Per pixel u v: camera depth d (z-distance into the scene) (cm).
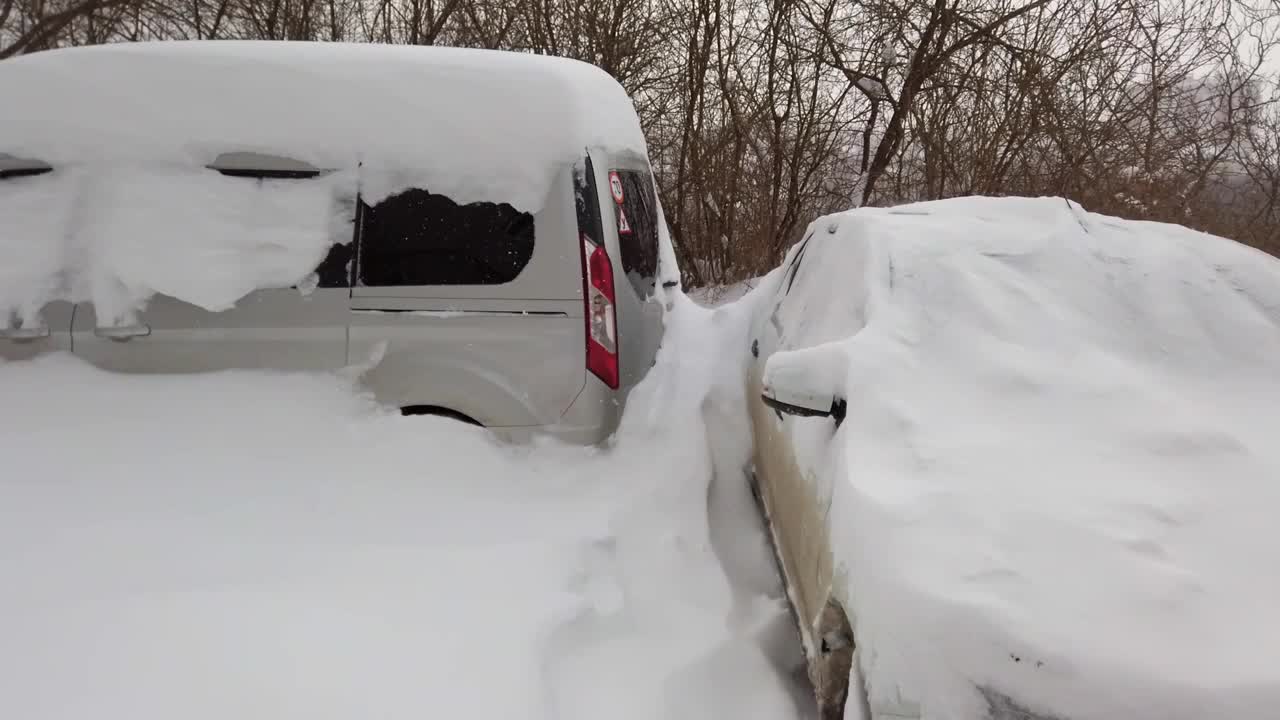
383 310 346
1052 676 156
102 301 343
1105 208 812
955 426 233
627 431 375
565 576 292
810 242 425
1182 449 217
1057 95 841
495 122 347
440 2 1047
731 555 348
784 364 270
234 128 344
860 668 188
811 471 266
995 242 314
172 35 977
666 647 282
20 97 351
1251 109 807
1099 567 175
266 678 227
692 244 1041
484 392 351
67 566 271
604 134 368
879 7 917
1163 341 273
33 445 320
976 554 183
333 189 345
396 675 234
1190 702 148
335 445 335
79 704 214
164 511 302
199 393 342
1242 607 164
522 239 346
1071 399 242
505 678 239
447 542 303
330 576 279
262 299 344
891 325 280
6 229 347
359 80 349
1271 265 304
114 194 344
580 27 974
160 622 246
